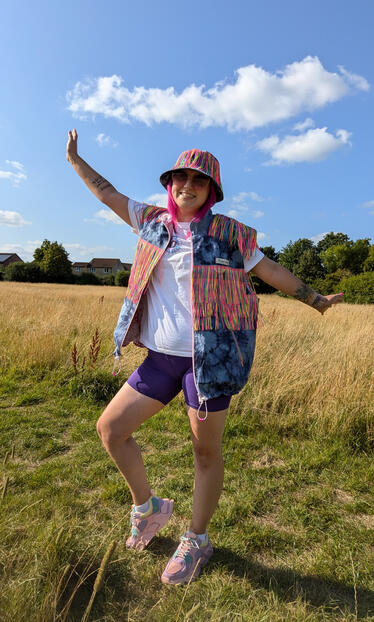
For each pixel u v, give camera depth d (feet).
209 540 5.98
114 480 8.04
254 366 13.85
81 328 22.00
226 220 5.69
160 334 5.53
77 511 6.90
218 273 5.35
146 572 5.60
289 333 19.65
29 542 5.62
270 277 5.83
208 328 5.24
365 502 7.57
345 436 10.23
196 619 4.77
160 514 6.08
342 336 18.49
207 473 5.66
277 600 5.11
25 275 198.08
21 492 7.50
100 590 5.21
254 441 10.18
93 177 6.59
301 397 11.75
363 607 5.17
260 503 7.49
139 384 5.64
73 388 13.47
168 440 10.12
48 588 4.85
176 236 5.66
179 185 5.58
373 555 6.19
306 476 8.50
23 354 16.55
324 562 5.98
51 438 10.09
